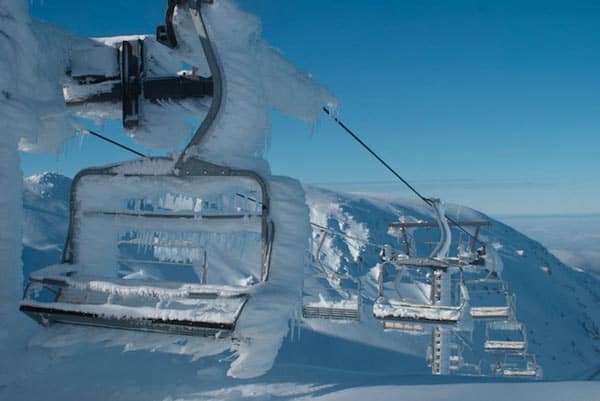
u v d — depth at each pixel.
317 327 43.22
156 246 5.73
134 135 6.20
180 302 4.13
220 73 4.62
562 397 3.28
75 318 4.30
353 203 104.38
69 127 6.27
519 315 76.94
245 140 4.71
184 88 5.89
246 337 3.84
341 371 5.07
